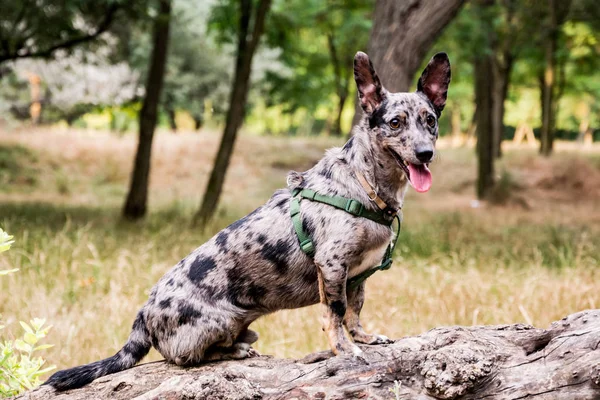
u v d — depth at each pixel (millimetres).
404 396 3236
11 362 4062
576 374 2990
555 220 14766
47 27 12117
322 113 49938
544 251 9742
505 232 12008
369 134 3777
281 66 28875
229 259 3773
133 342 3846
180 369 3709
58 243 8797
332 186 3732
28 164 22922
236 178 23500
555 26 21422
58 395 3590
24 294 6578
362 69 3820
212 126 34219
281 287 3809
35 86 28219
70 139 25594
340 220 3662
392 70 8492
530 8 22031
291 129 48250
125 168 23984
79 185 22062
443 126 49750
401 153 3658
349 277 3848
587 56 24391
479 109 19391
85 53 14539
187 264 3863
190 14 29609
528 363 3150
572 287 6883
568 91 31812
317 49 27656
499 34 22031
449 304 6566
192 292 3740
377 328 5992
